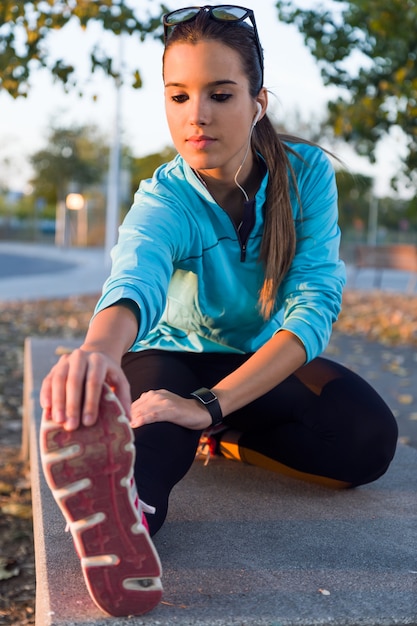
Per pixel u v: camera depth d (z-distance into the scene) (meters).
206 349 2.11
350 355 7.13
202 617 1.38
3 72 5.93
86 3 5.68
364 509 2.02
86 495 1.23
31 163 43.66
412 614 1.44
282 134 2.10
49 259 26.97
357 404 2.01
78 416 1.19
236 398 1.72
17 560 2.88
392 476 2.34
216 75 1.64
